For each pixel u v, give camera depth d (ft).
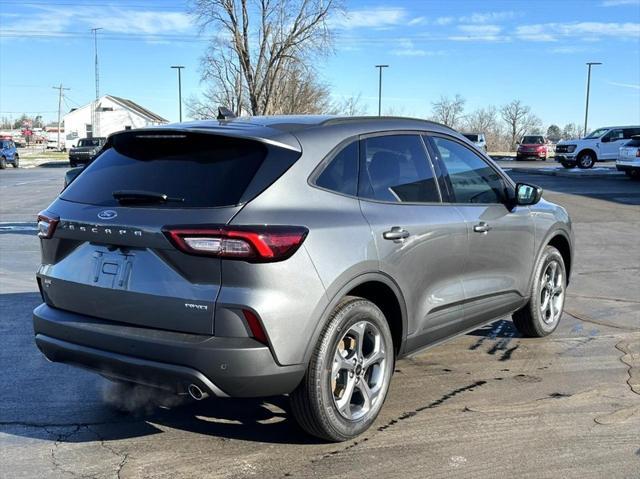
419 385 15.14
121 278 11.02
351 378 12.01
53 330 11.85
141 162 12.06
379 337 12.44
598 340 18.78
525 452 11.78
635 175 80.23
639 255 32.73
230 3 127.03
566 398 14.37
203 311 10.30
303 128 12.05
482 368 16.37
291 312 10.52
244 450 11.87
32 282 25.46
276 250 10.33
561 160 104.32
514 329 19.93
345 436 11.96
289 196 11.00
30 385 14.98
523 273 17.11
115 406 13.84
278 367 10.53
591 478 10.85
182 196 10.90
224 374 10.25
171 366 10.43
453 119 246.27
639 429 12.78
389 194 12.87
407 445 12.05
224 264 10.24
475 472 11.04
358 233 11.66
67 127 270.46
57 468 11.13
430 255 13.34
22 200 61.93
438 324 14.01
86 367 11.65
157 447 11.98
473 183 15.49
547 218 18.10
